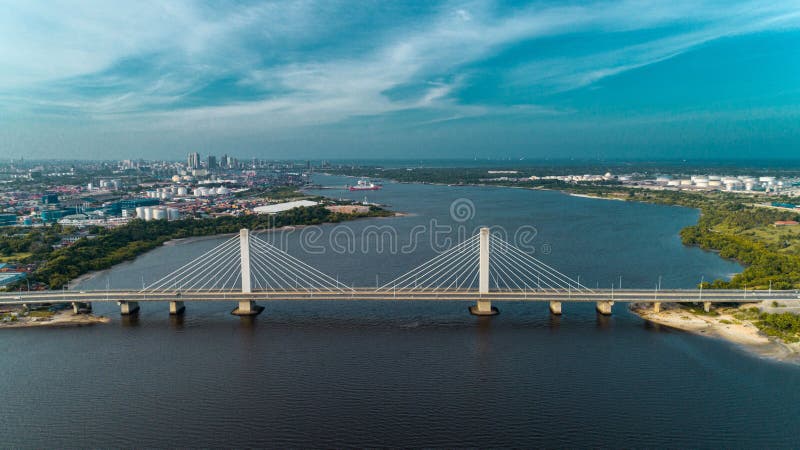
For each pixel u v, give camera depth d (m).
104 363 112.31
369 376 104.69
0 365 111.62
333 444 82.00
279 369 108.38
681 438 82.81
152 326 136.12
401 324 136.00
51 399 96.44
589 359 112.12
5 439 83.88
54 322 139.25
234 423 87.88
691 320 134.75
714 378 102.69
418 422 87.75
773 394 95.94
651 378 102.62
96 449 81.25
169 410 92.25
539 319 139.12
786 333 121.00
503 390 98.44
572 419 88.25
